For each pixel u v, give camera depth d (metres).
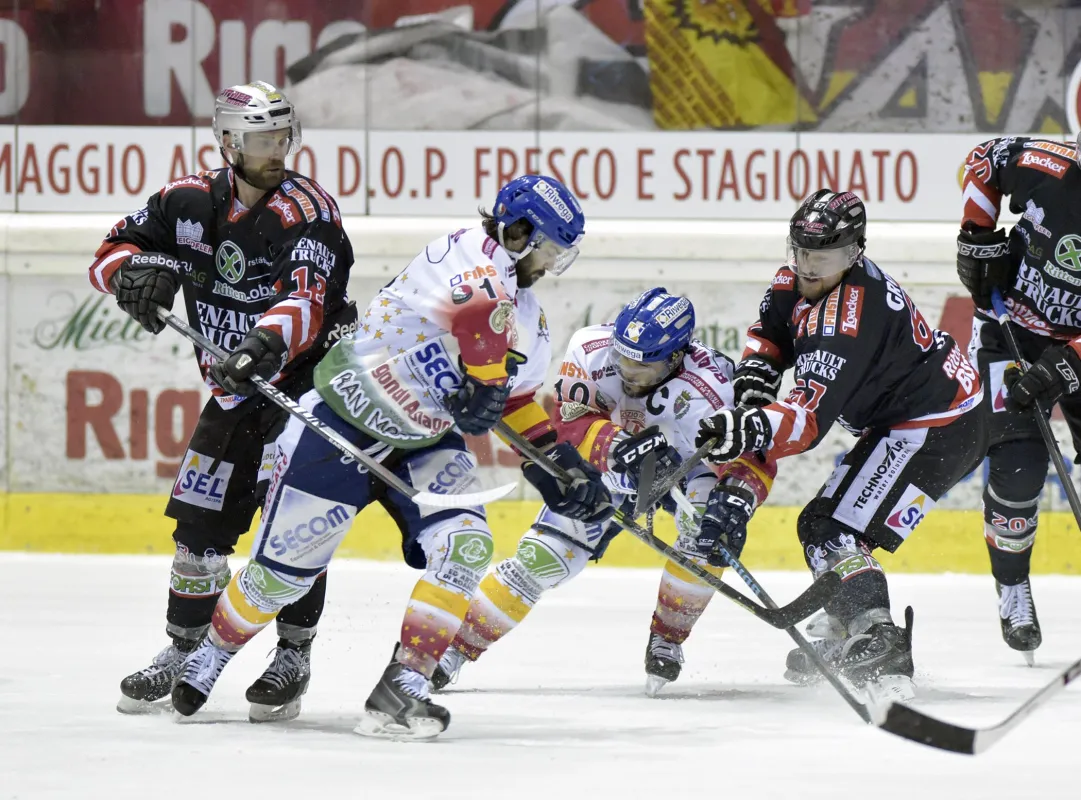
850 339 15.29
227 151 14.18
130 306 14.35
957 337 28.36
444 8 29.56
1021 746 12.80
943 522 27.70
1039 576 27.44
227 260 14.49
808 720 14.31
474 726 13.82
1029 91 29.14
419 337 12.88
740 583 26.02
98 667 17.12
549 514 15.98
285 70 29.83
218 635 13.60
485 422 12.70
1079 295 18.31
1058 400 19.17
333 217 14.37
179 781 11.05
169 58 30.00
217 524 14.81
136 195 30.11
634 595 24.64
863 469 16.05
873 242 28.31
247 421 14.77
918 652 19.17
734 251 28.36
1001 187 18.78
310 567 13.23
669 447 15.38
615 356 15.88
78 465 28.97
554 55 29.48
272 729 13.48
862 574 15.61
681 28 29.31
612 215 29.58
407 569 27.23
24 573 26.09
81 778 11.16
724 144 29.47
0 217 29.42
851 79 29.28
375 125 29.77
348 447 12.71
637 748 12.67
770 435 14.91
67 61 30.06
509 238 12.99
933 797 10.66
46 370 28.98
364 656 18.33
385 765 11.73
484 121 29.66
